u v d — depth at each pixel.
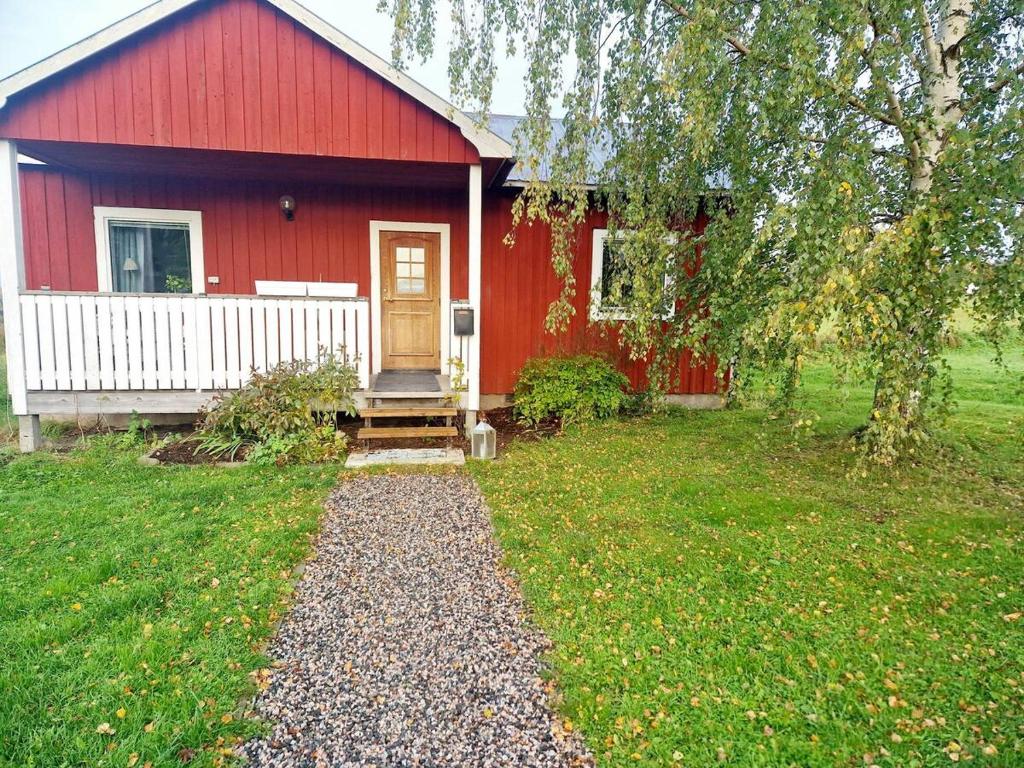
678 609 2.92
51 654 2.46
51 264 6.97
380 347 7.79
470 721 2.19
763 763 1.97
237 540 3.66
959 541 3.70
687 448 6.02
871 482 4.83
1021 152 3.21
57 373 5.66
